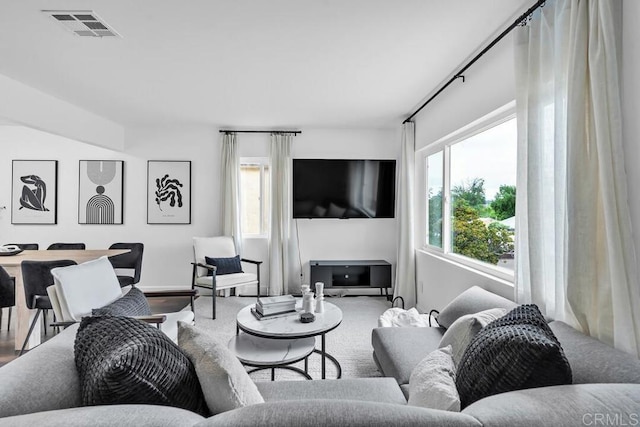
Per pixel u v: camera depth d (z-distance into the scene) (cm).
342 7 183
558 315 155
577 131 139
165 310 380
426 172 377
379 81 289
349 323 337
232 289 442
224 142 442
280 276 442
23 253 329
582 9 138
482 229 262
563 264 150
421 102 346
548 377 96
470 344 122
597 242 136
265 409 78
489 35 213
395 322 251
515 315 127
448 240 321
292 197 446
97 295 223
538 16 170
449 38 217
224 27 203
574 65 140
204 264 391
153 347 101
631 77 129
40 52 235
